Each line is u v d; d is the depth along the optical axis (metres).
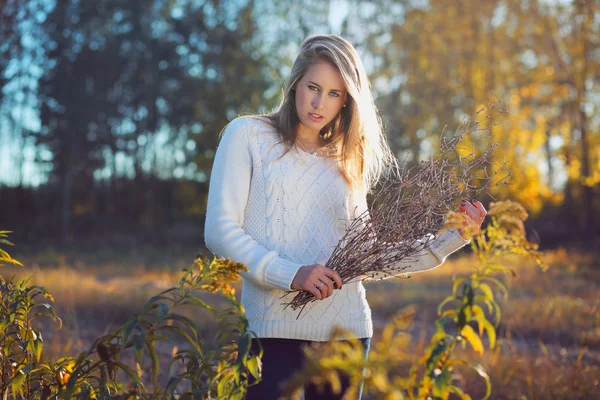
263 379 2.29
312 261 2.36
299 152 2.41
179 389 3.69
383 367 1.32
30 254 23.06
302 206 2.37
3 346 2.22
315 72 2.36
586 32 25.77
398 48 29.69
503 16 27.62
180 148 37.06
